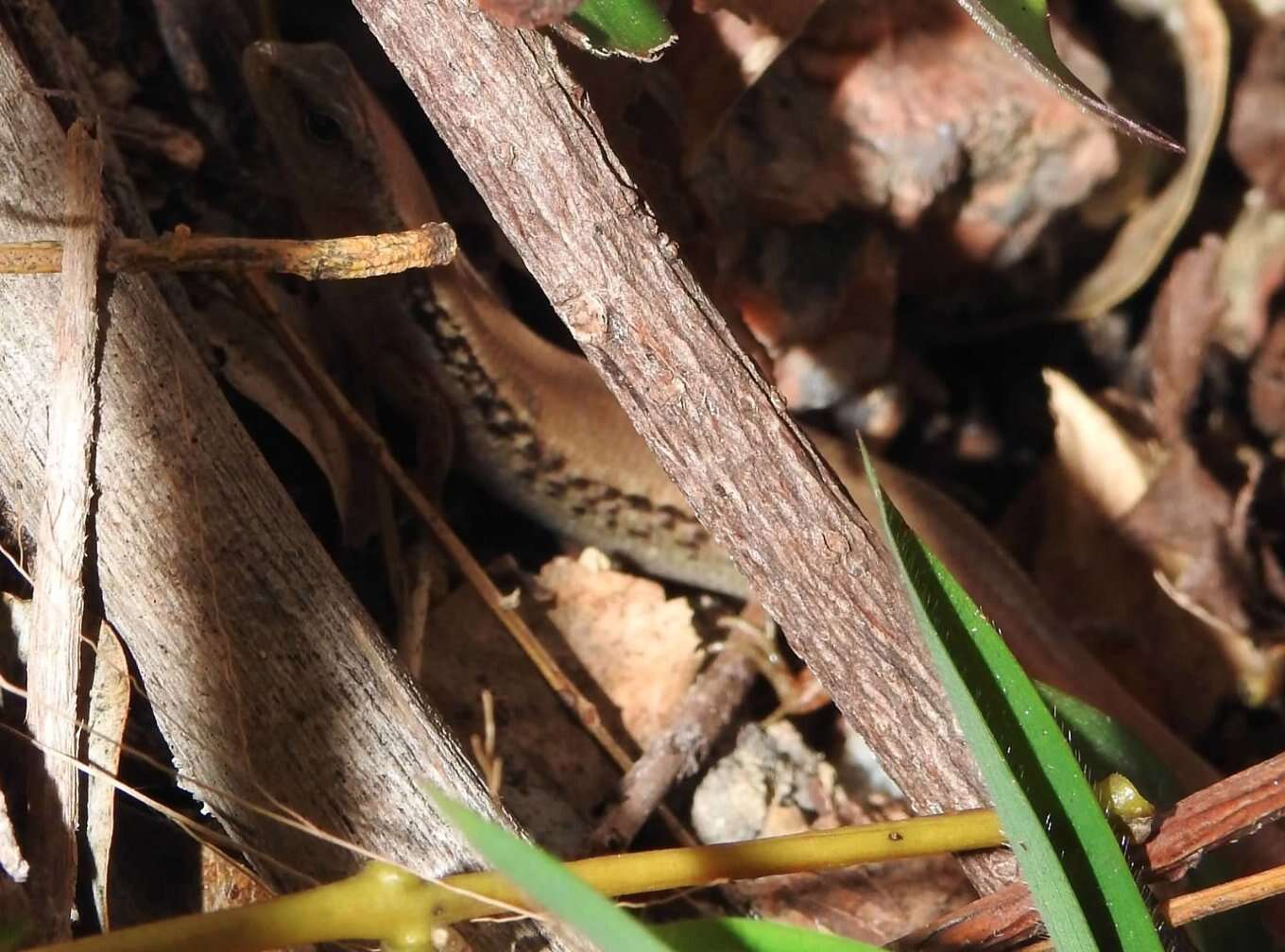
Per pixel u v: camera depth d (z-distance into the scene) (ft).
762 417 1.29
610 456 1.46
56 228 1.30
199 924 1.27
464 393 1.44
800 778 1.42
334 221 1.43
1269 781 1.29
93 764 1.30
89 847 1.30
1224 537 1.49
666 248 1.29
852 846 1.29
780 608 1.30
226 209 1.44
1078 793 1.27
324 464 1.39
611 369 1.29
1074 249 1.52
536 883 1.05
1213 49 1.51
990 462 1.55
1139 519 1.49
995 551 1.47
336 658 1.30
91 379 1.30
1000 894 1.29
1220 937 1.33
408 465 1.46
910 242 1.50
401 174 1.43
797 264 1.48
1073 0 1.53
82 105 1.34
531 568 1.46
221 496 1.30
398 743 1.30
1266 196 1.53
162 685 1.30
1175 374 1.53
